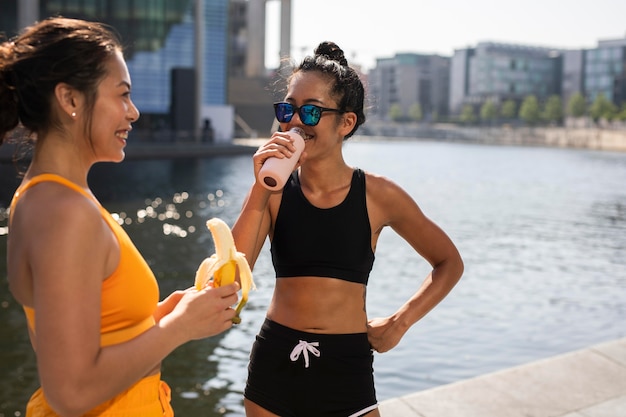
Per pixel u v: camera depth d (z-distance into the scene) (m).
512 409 3.45
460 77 137.25
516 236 17.86
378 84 153.00
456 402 3.51
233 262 1.51
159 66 41.84
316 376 1.99
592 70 123.88
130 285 1.36
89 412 1.41
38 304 1.20
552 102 115.56
